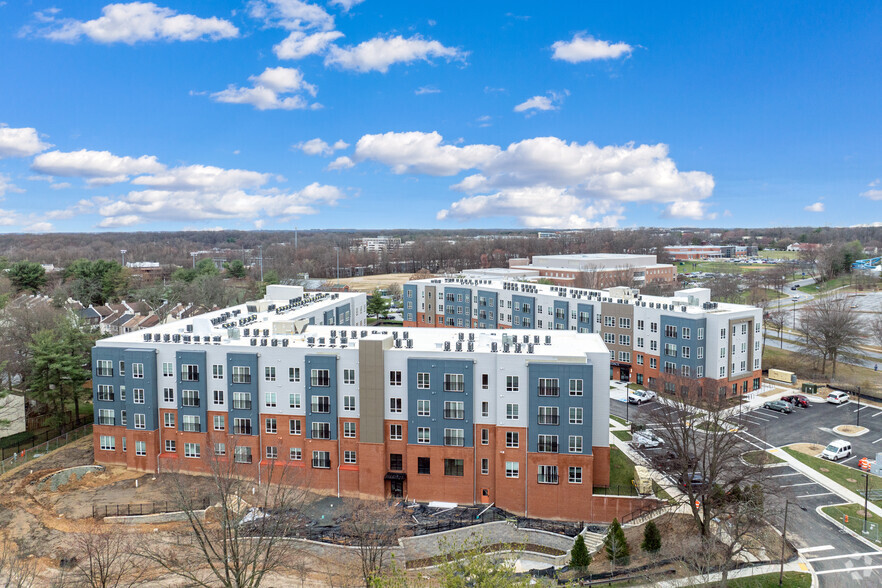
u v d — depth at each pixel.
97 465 82.25
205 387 78.56
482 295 159.88
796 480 76.69
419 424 73.44
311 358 75.38
